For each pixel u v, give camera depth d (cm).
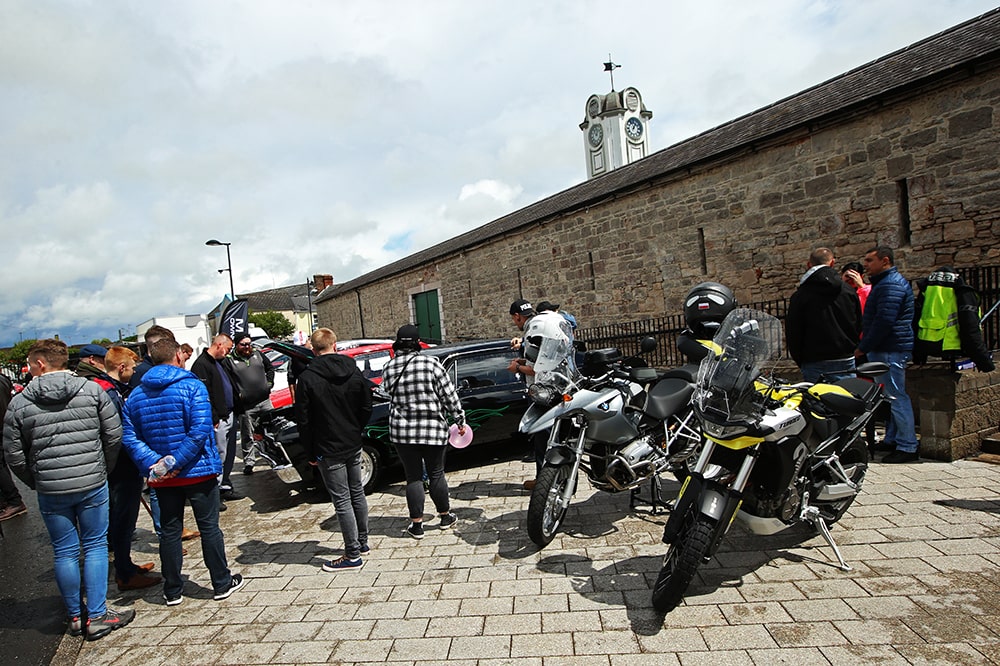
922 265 713
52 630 372
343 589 377
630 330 1121
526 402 677
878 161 750
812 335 500
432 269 2023
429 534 459
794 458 322
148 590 417
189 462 367
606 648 280
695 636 283
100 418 357
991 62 630
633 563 369
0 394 653
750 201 917
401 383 443
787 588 319
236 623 347
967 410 506
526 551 405
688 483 317
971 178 662
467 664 279
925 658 250
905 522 387
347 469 416
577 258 1314
